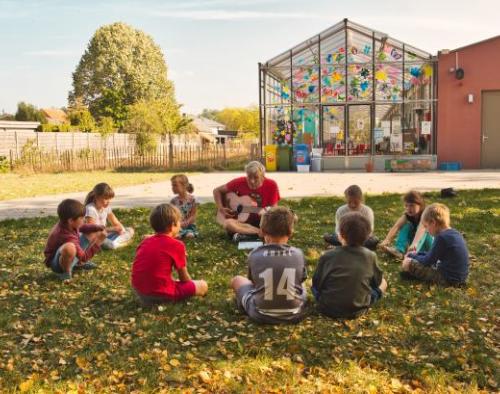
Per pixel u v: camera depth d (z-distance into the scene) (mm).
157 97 69000
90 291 5582
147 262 5016
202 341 4195
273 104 23594
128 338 4258
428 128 22594
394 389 3428
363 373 3625
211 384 3471
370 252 4742
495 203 11242
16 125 36125
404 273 5840
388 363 3797
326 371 3666
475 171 20953
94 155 26875
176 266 5086
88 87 65812
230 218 7871
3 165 24641
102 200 7254
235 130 88875
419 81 22500
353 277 4613
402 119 22734
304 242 7785
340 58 22781
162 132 38281
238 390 3398
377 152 22984
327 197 12688
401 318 4613
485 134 22406
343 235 4785
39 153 26188
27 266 6711
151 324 4539
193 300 5184
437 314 4719
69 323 4613
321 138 23328
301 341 4148
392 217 9805
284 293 4441
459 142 22516
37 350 4016
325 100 23125
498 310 4840
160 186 17016
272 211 4715
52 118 68188
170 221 5164
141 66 68125
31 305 5156
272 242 4699
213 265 6594
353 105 22984
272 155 23375
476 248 7250
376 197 12539
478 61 22062
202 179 19516
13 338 4301
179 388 3439
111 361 3842
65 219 6113
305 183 17047
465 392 3387
